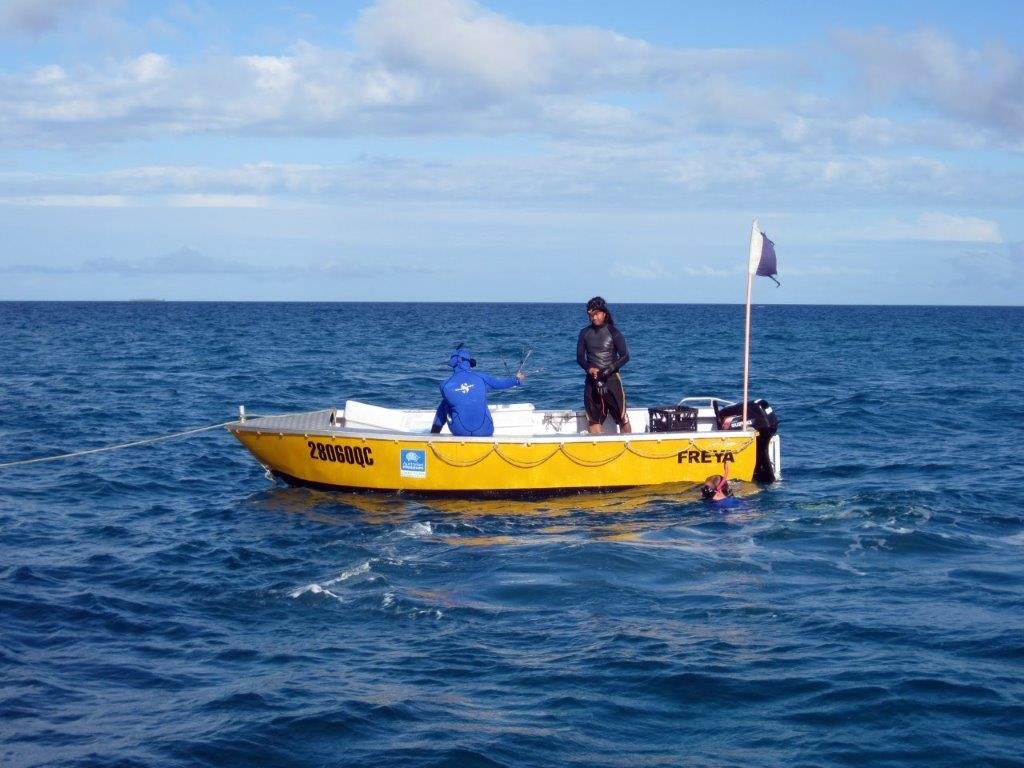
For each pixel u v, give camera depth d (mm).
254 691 6867
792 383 28734
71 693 6898
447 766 5824
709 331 71438
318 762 5898
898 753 5934
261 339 55656
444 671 7207
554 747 6051
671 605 8609
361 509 12539
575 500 12859
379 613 8492
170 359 38781
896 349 48406
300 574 9672
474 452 12805
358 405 14680
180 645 7809
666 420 13812
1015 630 7863
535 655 7488
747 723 6359
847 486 13695
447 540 10930
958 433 19094
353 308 182750
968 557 10094
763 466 13664
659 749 6031
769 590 9016
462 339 54844
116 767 5812
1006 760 5824
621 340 13539
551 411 14953
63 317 101250
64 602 8797
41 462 15984
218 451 17109
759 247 13711
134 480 14547
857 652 7449
